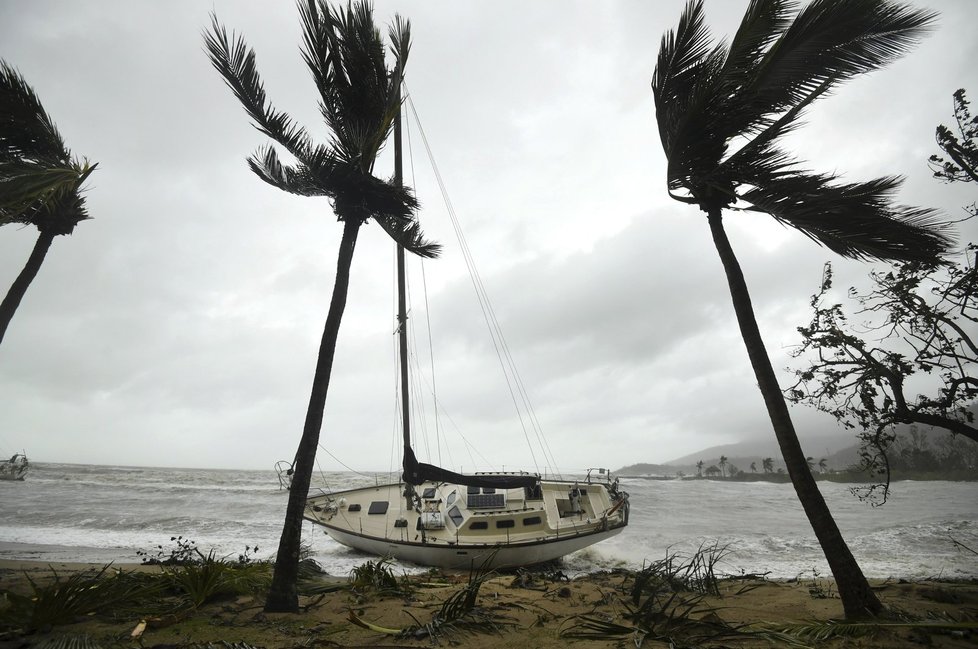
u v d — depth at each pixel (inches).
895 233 232.5
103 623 200.5
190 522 879.1
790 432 242.2
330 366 262.1
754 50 246.5
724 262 266.4
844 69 238.5
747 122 254.7
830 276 329.4
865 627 200.2
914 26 222.4
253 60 271.9
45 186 238.1
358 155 275.3
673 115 268.8
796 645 186.7
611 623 214.5
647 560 672.4
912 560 625.3
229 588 266.2
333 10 276.1
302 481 248.1
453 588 325.4
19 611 185.0
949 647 185.8
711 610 252.1
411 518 597.0
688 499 1598.2
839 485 2600.9
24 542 674.2
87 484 1605.6
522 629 216.7
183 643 180.5
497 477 476.4
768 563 645.3
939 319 296.4
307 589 303.6
